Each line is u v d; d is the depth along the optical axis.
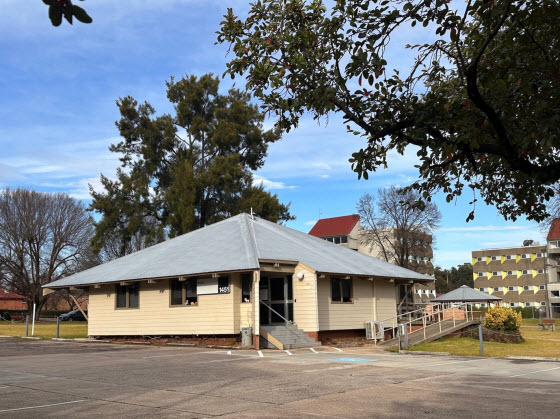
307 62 6.50
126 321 24.92
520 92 6.23
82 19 2.80
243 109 45.44
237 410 8.64
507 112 6.46
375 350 20.28
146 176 45.56
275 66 6.78
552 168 5.47
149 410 8.66
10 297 75.19
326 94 6.21
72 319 56.16
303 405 9.04
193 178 41.75
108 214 44.34
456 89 7.11
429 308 31.00
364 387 10.95
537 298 81.12
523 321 55.66
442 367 14.62
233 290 21.73
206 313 22.33
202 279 22.64
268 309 23.42
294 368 14.23
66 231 56.00
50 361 16.20
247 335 20.86
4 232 53.16
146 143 46.34
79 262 57.69
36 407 8.93
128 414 8.34
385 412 8.45
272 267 22.02
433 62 6.73
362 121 6.19
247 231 26.16
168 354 18.41
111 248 55.88
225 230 27.45
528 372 13.58
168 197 42.47
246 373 13.17
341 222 83.56
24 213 53.44
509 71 6.31
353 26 6.30
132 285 25.19
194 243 26.64
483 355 17.88
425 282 29.58
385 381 11.80
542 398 9.67
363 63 6.17
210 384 11.37
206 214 44.47
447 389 10.70
